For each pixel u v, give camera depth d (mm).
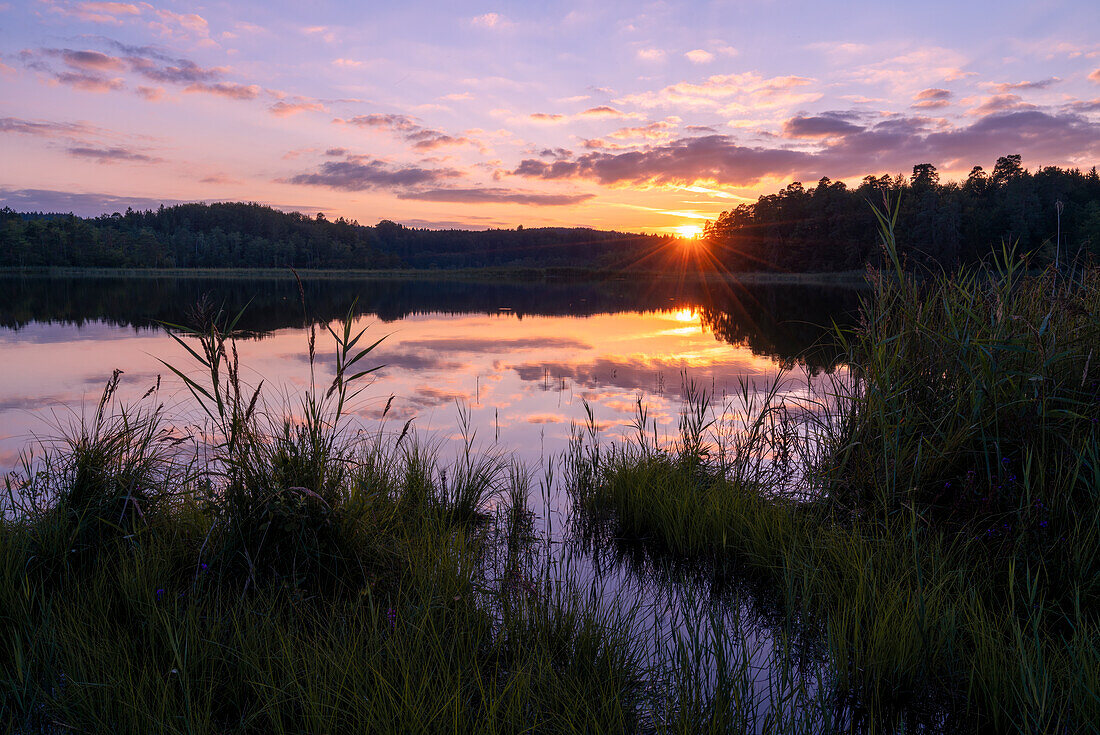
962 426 3594
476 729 1959
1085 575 2658
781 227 87812
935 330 4066
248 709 2148
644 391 8023
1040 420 3359
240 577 2908
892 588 2701
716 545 3564
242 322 17484
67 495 3256
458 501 4215
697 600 3049
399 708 2006
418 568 3004
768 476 4547
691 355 11406
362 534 3172
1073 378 3557
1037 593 2670
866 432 3943
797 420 5230
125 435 3615
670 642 2662
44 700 2104
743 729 2023
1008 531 2965
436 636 2416
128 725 1956
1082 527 2896
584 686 2232
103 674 2176
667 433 5961
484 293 38188
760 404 6980
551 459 5305
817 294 36906
